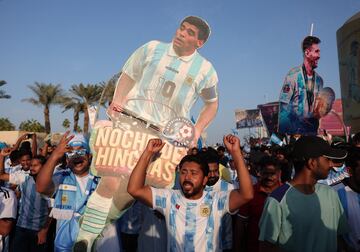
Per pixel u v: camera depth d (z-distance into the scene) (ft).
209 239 9.12
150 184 11.51
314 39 32.89
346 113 64.64
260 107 66.64
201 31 11.68
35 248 17.28
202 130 11.68
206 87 11.71
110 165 11.68
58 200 13.38
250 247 13.10
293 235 8.54
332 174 16.10
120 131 11.79
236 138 9.50
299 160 8.78
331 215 8.66
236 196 9.25
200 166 9.30
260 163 13.34
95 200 11.63
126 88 11.83
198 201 9.38
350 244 9.61
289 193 8.71
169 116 11.71
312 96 33.01
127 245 15.97
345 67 64.54
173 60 11.74
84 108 114.93
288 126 33.78
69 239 12.94
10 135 95.35
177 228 9.25
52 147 26.66
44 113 121.80
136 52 11.86
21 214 17.20
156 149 9.88
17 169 20.39
